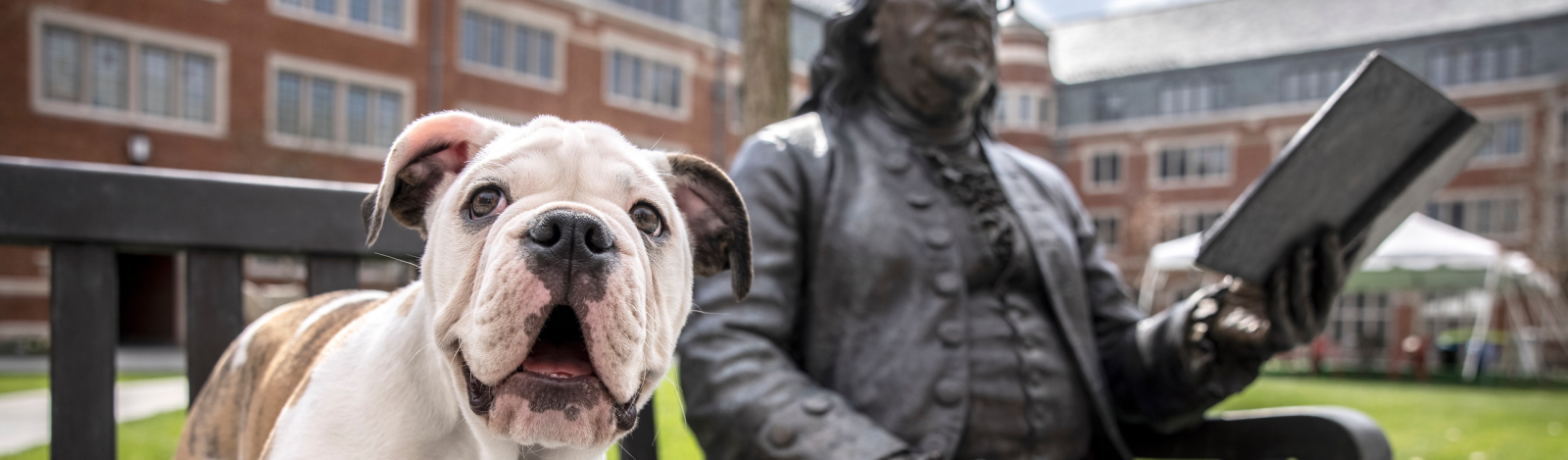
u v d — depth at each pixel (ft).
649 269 4.43
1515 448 22.25
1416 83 6.07
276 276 62.59
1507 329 88.38
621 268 4.13
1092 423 8.06
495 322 3.95
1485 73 106.32
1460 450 21.85
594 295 4.03
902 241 7.55
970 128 9.01
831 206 7.80
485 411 4.23
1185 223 117.70
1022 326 7.71
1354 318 101.86
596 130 4.80
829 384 7.44
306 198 7.68
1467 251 47.73
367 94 71.31
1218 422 8.43
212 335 7.39
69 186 6.78
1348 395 38.06
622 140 4.93
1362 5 118.11
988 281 7.85
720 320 7.26
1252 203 6.45
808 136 8.25
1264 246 6.77
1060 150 124.77
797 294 7.72
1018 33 122.21
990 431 7.31
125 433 18.15
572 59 83.10
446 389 4.90
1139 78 122.11
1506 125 104.22
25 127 57.36
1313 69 112.68
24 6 57.16
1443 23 109.29
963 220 7.86
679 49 91.81
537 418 4.02
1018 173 8.75
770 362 7.12
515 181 4.41
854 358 7.36
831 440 6.61
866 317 7.44
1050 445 7.55
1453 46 107.34
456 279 4.35
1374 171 6.56
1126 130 120.98
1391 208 6.75
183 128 62.80
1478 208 104.12
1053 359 7.75
